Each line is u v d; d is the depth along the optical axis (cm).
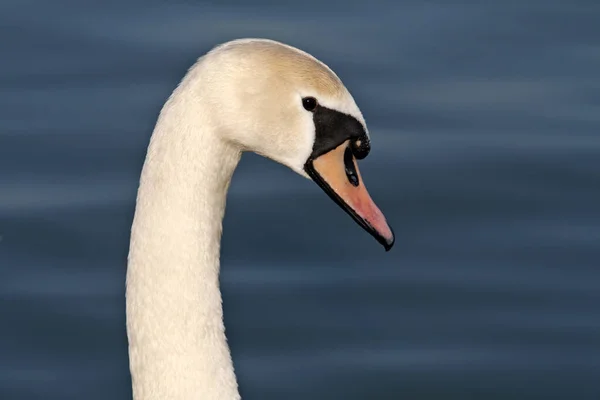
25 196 1430
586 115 1555
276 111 713
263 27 1645
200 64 703
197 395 708
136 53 1605
